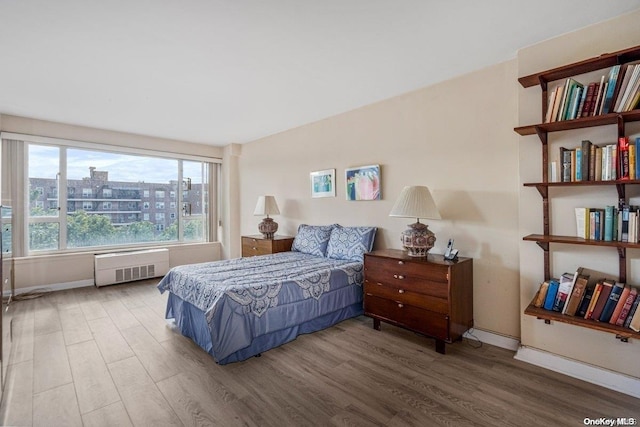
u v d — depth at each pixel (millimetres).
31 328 2930
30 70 2629
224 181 5852
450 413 1730
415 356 2383
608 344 1987
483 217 2664
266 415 1723
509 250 2525
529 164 2309
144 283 4641
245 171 5590
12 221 3928
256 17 1917
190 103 3486
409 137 3182
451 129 2859
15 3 1749
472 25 2029
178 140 5367
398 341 2650
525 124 2328
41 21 1930
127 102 3441
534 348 2285
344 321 3100
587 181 1925
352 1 1776
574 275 2051
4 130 3840
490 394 1899
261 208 4535
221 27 2020
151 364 2273
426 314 2492
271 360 2330
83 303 3688
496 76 2578
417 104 3109
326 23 1992
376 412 1742
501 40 2219
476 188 2703
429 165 3021
